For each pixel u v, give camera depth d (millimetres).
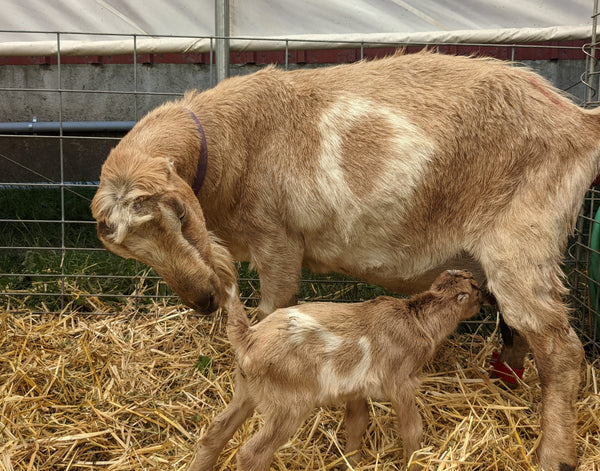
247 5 1655
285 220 1025
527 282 912
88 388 1110
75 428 983
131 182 826
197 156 975
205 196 1015
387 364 855
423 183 968
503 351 1138
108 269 1542
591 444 976
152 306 1415
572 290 1415
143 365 1190
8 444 929
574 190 927
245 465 783
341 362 827
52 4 1700
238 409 836
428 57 1046
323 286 1477
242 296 1445
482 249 953
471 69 1003
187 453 938
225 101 1021
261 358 792
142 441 986
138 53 1694
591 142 937
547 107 949
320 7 1657
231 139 1007
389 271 1035
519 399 1076
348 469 910
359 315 856
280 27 1671
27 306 1423
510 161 938
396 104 995
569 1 1589
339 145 993
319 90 1030
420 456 893
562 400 912
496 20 1627
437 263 1010
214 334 1318
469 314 942
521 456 932
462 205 966
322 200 996
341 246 1026
